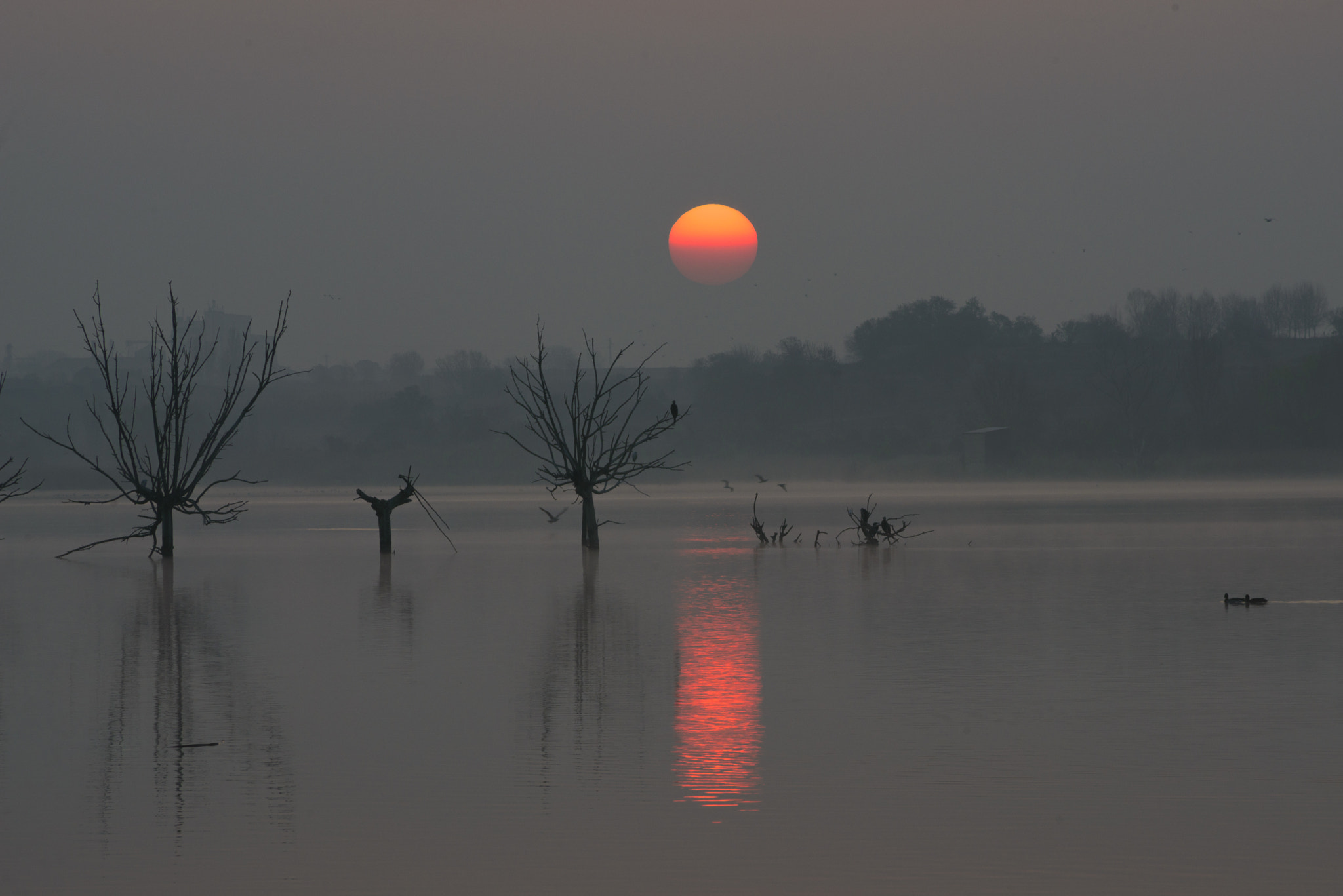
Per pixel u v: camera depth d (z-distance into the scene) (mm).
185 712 65312
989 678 74250
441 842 43812
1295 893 38625
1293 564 151250
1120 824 45312
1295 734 58938
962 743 57500
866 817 46312
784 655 83312
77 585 136000
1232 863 41250
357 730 60875
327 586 133375
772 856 42125
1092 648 85438
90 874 40719
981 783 50812
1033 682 72812
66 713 65312
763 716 63688
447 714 64500
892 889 39094
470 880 40125
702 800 48562
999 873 40406
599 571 150125
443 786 50812
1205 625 96875
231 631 97062
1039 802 48062
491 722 62406
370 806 48062
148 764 54594
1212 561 156500
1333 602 111750
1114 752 55719
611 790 49969
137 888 39469
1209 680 72812
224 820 46500
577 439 185625
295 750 56906
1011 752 55844
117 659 83000
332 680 74500
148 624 101625
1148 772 52250
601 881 39938
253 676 76125
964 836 44000
